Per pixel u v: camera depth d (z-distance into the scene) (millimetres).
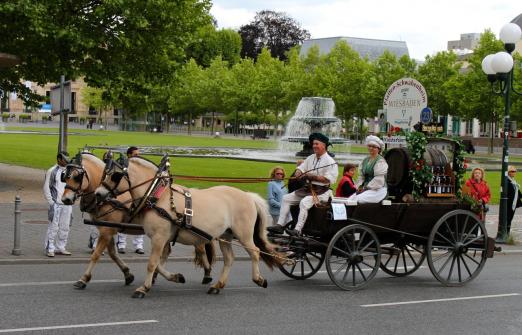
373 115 73375
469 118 66438
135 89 28422
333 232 12125
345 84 74250
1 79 28359
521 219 24875
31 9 22578
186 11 27094
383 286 12820
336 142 44344
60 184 13891
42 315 9383
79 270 13023
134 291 11070
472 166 43688
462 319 10234
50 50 25062
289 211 12570
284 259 11844
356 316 10156
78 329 8719
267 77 86688
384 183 12562
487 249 13500
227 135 102750
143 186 10992
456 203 13414
